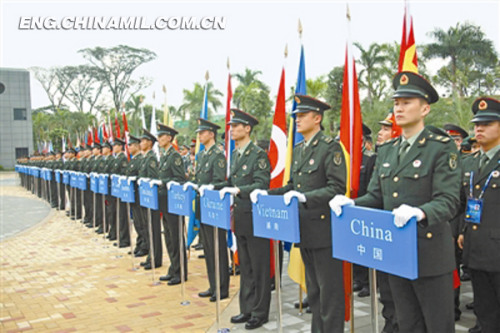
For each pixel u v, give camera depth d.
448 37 26.97
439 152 2.76
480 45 26.73
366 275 5.95
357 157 4.25
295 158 4.05
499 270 3.71
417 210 2.33
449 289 2.81
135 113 41.50
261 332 4.53
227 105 6.29
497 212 3.79
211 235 5.62
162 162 6.68
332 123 29.67
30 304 5.69
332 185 3.64
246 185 4.79
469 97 23.41
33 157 25.31
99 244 9.61
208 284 6.48
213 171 5.59
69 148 16.05
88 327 4.85
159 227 7.51
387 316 4.34
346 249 2.74
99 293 6.10
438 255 2.75
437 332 2.77
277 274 3.62
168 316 5.14
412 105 2.85
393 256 2.40
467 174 4.20
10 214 15.04
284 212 3.35
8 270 7.54
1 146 53.12
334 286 3.72
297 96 3.92
